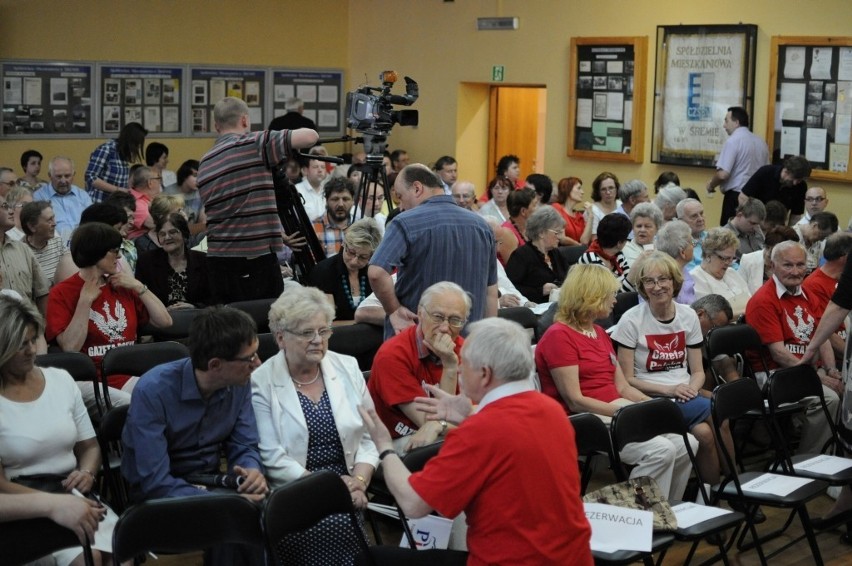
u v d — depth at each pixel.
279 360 3.37
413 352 3.59
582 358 4.09
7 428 3.09
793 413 4.95
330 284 5.05
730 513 3.59
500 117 11.48
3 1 10.23
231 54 11.73
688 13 9.07
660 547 3.29
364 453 3.42
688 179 9.24
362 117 5.25
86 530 2.84
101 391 4.09
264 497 3.04
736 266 6.60
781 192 7.89
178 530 2.77
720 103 8.88
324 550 3.12
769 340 5.02
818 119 8.22
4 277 4.81
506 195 8.02
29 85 10.48
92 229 4.18
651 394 4.36
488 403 2.65
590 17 9.89
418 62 11.69
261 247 4.75
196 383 3.10
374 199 5.72
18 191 5.90
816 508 4.72
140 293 4.33
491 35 10.84
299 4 12.13
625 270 5.85
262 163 4.67
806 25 8.27
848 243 5.10
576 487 2.66
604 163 9.94
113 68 10.96
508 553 2.55
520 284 6.10
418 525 3.26
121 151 9.06
